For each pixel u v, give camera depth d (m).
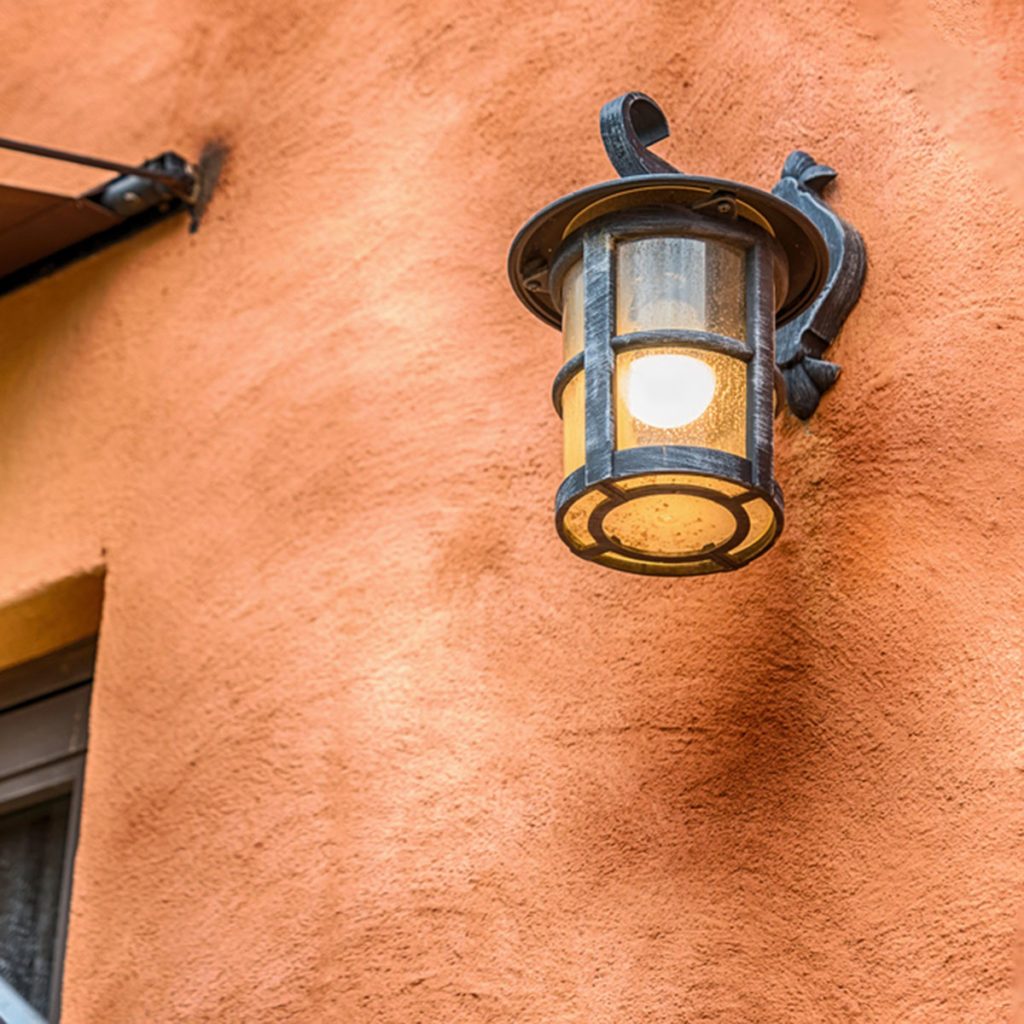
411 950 4.11
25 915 5.73
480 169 4.96
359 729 4.48
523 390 4.58
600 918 3.82
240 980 4.41
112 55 6.20
